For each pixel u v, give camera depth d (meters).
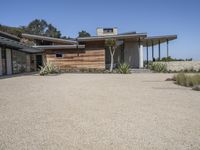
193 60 24.31
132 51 26.81
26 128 4.43
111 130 4.30
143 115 5.39
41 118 5.14
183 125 4.62
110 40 23.09
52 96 8.08
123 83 12.48
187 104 6.70
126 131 4.25
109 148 3.48
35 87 10.55
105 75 18.75
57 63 25.91
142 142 3.72
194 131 4.25
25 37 29.11
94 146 3.56
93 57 25.34
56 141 3.77
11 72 21.88
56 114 5.50
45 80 14.03
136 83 12.50
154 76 17.52
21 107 6.27
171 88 10.45
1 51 19.44
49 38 28.62
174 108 6.16
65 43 29.09
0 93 8.71
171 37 25.72
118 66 24.64
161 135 4.04
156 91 9.45
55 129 4.37
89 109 6.03
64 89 9.91
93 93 8.82
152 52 29.08
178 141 3.76
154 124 4.68
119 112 5.69
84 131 4.25
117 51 27.44
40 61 28.78
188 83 11.18
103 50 25.08
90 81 13.53
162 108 6.16
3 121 4.91
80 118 5.13
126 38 24.33
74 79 14.82
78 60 25.59
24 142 3.73
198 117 5.23
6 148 3.50
